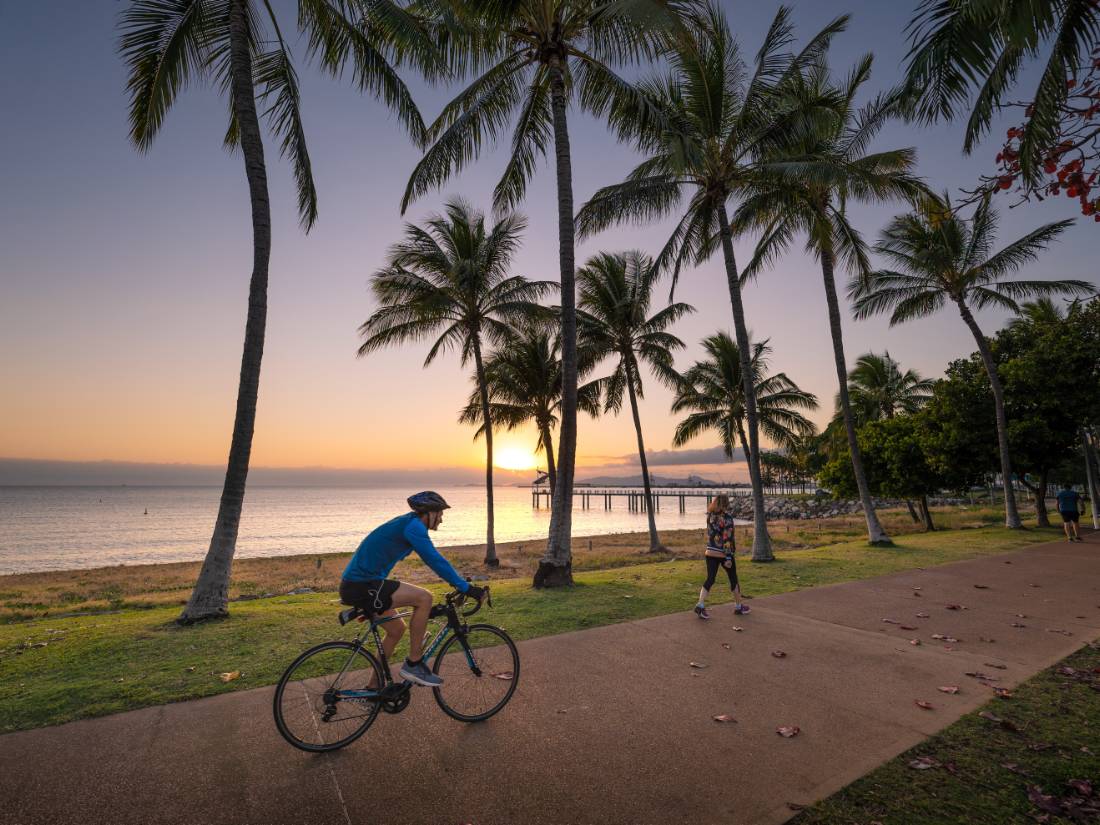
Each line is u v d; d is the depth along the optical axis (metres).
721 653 6.00
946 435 23.31
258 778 3.45
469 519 81.19
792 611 7.97
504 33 11.70
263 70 10.70
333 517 87.06
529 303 21.09
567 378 11.20
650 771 3.53
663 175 15.34
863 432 29.84
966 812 3.04
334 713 3.88
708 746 3.86
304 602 9.41
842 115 15.02
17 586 18.48
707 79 14.41
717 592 9.54
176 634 6.95
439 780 3.43
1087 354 19.03
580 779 3.44
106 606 12.50
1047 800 3.11
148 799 3.21
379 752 3.80
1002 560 12.93
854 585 9.94
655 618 7.60
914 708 4.50
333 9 10.41
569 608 8.34
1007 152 3.59
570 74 12.38
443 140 12.18
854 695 4.79
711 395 29.47
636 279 23.55
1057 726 4.12
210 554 7.93
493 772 3.53
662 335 23.53
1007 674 5.28
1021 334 22.62
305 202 11.15
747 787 3.33
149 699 4.72
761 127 14.92
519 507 143.00
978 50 4.93
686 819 3.01
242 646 6.40
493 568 21.83
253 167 9.02
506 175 13.57
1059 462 21.81
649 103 11.86
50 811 3.08
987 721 4.22
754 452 14.64
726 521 7.76
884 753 3.74
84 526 62.78
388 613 4.09
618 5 9.98
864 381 39.72
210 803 3.18
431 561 3.96
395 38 9.73
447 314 21.83
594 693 4.86
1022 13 4.14
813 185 15.84
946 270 20.81
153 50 10.09
